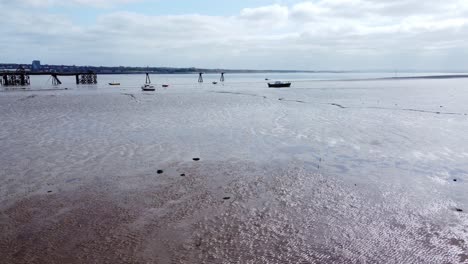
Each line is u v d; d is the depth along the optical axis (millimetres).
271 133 20812
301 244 8055
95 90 67625
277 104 38875
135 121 25766
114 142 18312
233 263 7320
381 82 102375
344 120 26000
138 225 9016
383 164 14227
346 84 93000
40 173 13164
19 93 57094
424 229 8727
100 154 15875
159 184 11969
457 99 43000
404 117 27422
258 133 20828
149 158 15211
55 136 19953
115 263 7344
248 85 93438
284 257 7535
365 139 18969
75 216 9562
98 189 11539
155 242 8172
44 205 10289
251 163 14430
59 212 9820
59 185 11914
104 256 7609
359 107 35000
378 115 28750
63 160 14875
